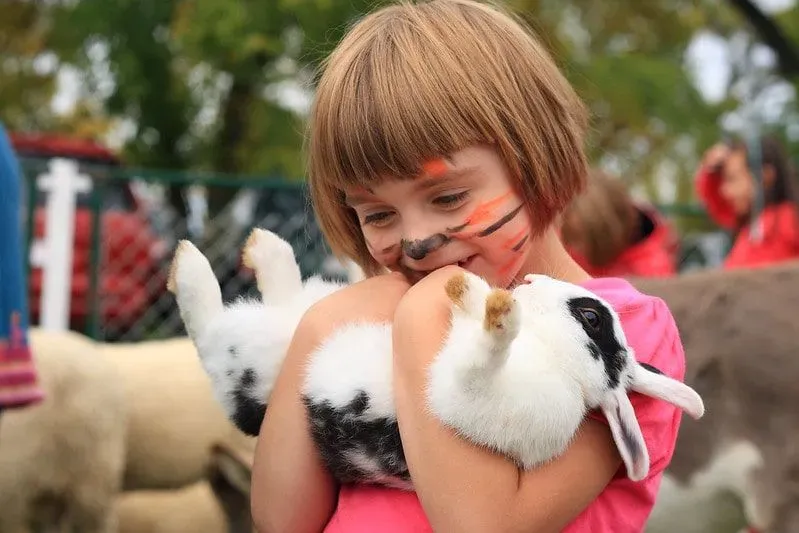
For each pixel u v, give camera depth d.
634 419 1.18
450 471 1.16
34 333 3.19
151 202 4.80
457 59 1.33
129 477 3.41
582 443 1.22
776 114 13.55
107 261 4.62
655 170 11.92
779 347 2.46
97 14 9.12
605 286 1.45
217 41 8.37
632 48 11.98
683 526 2.57
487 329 1.06
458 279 1.18
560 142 1.40
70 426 3.04
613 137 10.83
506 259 1.34
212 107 9.66
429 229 1.31
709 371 2.52
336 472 1.36
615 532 1.31
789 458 2.41
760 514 2.43
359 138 1.32
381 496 1.33
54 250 4.23
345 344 1.33
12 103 10.35
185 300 1.44
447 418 1.14
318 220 1.54
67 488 3.05
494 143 1.31
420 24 1.40
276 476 1.37
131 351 3.58
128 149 9.55
